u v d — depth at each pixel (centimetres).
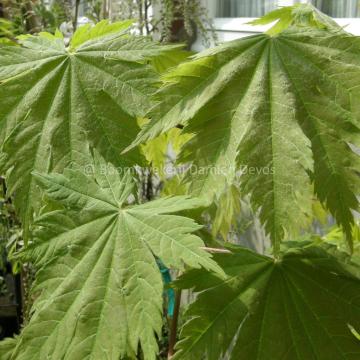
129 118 24
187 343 23
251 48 22
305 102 21
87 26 28
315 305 24
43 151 24
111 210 23
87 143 24
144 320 20
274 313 24
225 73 22
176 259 20
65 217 22
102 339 21
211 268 20
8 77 25
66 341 21
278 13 28
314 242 26
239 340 23
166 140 32
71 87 25
